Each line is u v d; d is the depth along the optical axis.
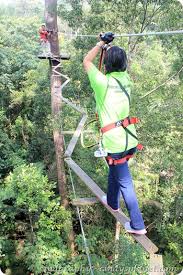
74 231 10.46
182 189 8.52
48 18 9.39
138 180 9.17
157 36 11.44
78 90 11.08
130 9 11.30
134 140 3.09
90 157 9.05
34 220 10.52
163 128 8.28
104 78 2.97
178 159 8.27
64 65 11.46
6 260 10.19
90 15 11.07
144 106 8.37
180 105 8.76
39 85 13.53
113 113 2.98
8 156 13.40
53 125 9.57
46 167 12.91
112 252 7.97
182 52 10.23
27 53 17.73
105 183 8.47
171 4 10.66
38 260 8.94
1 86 16.50
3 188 10.44
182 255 8.52
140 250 6.97
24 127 15.78
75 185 9.03
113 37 3.07
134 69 12.17
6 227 10.64
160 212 9.16
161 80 11.09
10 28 23.00
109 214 8.70
